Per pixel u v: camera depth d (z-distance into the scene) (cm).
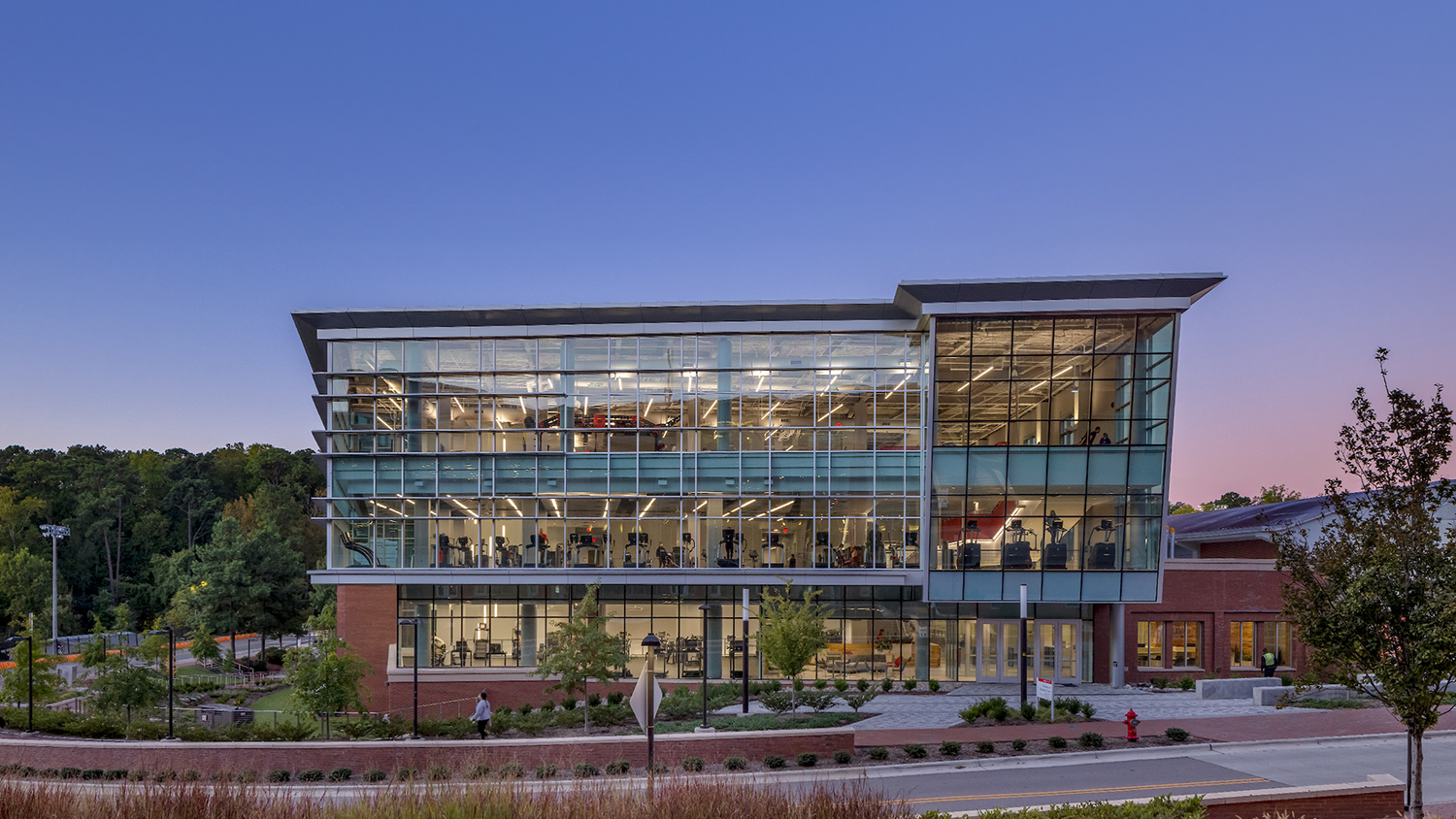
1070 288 3322
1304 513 4106
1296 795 1720
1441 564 1496
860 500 3700
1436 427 1536
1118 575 3519
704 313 3697
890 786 2025
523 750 2234
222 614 5469
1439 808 1766
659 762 2138
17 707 3058
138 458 11550
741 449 3722
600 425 3741
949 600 3566
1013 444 3509
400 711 3447
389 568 3681
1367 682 1584
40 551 8012
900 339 3728
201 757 2233
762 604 3503
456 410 3753
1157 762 2266
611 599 3744
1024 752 2345
